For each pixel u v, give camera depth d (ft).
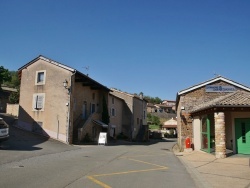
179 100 88.07
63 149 65.31
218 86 80.23
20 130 89.71
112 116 137.08
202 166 43.21
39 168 35.81
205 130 65.26
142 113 177.47
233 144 57.41
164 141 151.74
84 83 105.60
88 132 103.19
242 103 51.06
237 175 35.22
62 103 88.17
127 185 28.35
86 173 34.01
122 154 60.80
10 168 34.83
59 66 90.84
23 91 96.37
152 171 38.17
